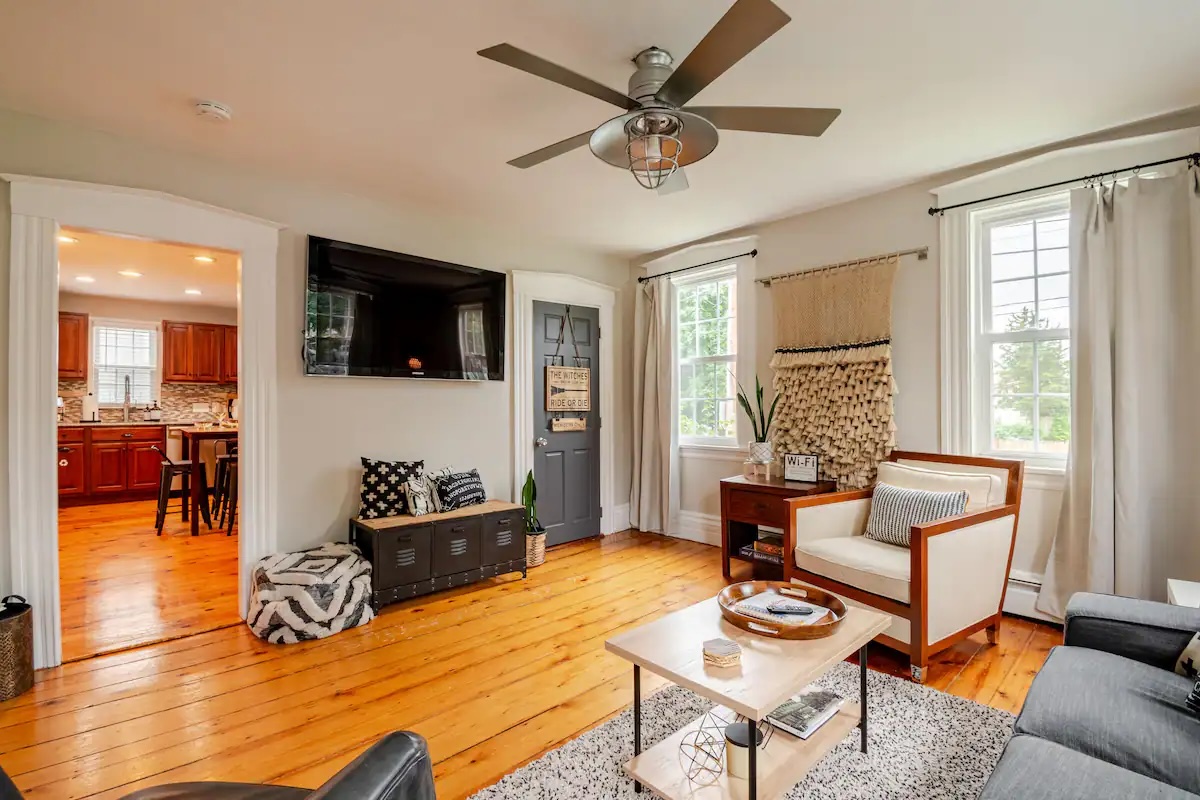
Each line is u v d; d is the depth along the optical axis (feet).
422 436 12.81
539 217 13.32
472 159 10.08
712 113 6.20
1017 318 10.39
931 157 10.15
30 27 6.39
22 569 8.29
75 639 9.39
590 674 8.23
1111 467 8.84
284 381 10.84
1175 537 8.52
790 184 11.36
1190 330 8.41
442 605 10.99
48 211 8.47
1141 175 8.85
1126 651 5.41
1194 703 4.39
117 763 6.19
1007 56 7.06
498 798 5.60
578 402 15.85
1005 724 6.77
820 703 6.29
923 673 7.81
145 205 9.23
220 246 10.00
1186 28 6.49
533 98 8.03
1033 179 9.87
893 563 8.38
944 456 10.18
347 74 7.42
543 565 13.57
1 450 8.22
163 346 23.26
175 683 7.97
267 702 7.47
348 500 11.64
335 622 9.62
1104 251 9.00
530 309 14.83
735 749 5.28
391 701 7.50
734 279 15.08
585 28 6.45
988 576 8.73
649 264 16.66
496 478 14.12
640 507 16.84
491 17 6.26
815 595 6.94
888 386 11.46
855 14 6.23
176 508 20.36
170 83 7.62
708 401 15.67
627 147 6.76
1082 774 3.73
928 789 5.66
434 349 12.71
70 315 21.57
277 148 9.62
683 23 6.36
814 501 9.82
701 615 6.55
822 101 8.13
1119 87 7.82
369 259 11.73
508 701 7.50
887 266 11.51
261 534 10.45
